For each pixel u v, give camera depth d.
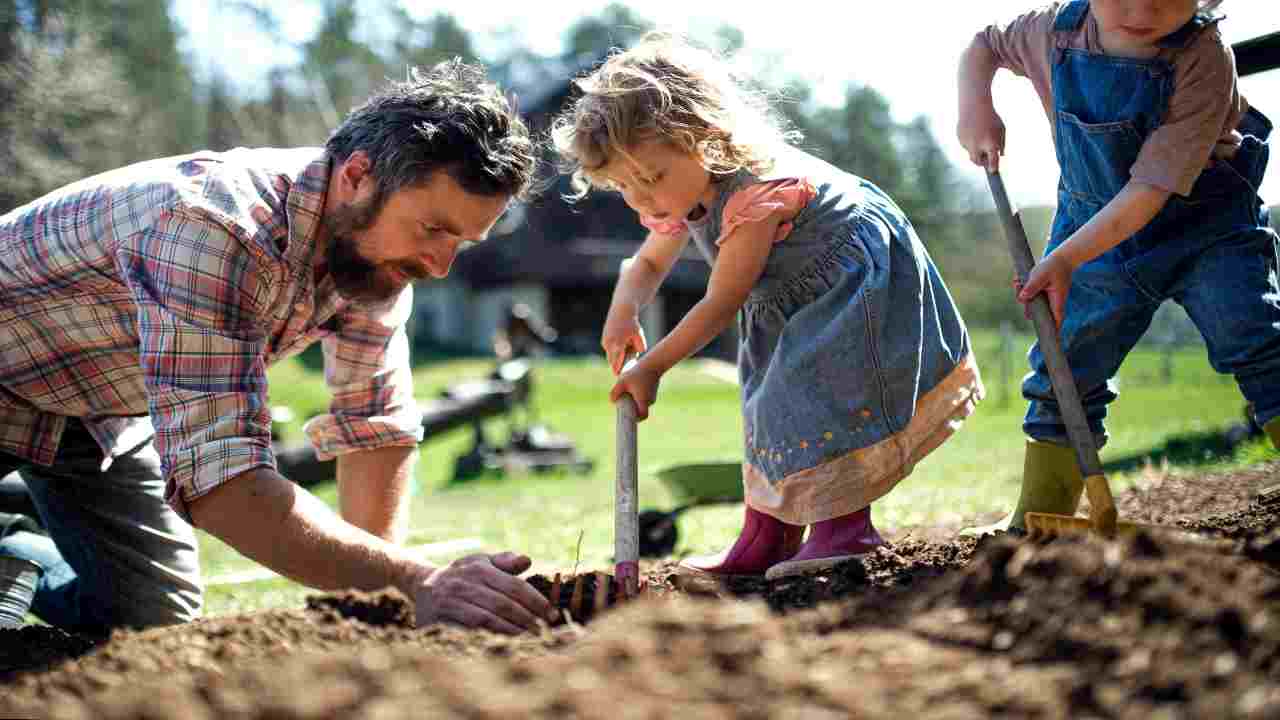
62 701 1.84
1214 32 3.05
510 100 2.84
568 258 39.28
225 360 2.58
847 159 56.12
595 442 15.30
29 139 23.86
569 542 5.52
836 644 1.66
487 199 2.69
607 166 3.26
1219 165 3.28
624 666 1.56
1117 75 3.15
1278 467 5.00
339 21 46.72
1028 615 1.68
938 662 1.56
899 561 2.97
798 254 3.28
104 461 3.53
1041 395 3.48
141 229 2.68
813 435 3.21
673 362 3.05
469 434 19.03
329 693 1.54
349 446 3.25
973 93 3.50
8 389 3.13
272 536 2.43
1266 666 1.47
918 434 3.27
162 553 3.69
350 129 2.78
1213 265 3.30
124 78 34.34
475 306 41.59
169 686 1.71
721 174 3.24
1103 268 3.41
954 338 3.41
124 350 3.10
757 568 3.40
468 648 2.03
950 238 54.09
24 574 3.54
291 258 2.79
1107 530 2.71
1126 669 1.49
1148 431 9.33
